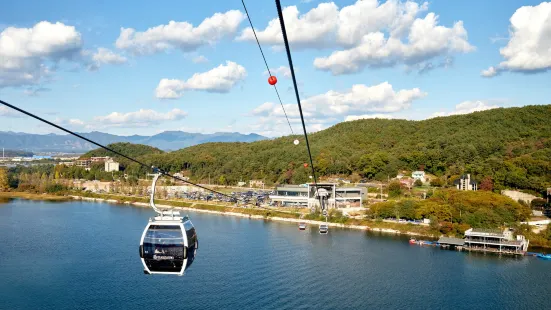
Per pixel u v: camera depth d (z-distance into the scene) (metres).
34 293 75.06
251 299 74.62
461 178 162.50
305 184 177.25
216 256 100.00
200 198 193.75
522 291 80.50
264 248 108.38
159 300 73.38
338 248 109.94
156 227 24.09
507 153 184.38
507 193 148.88
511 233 117.38
